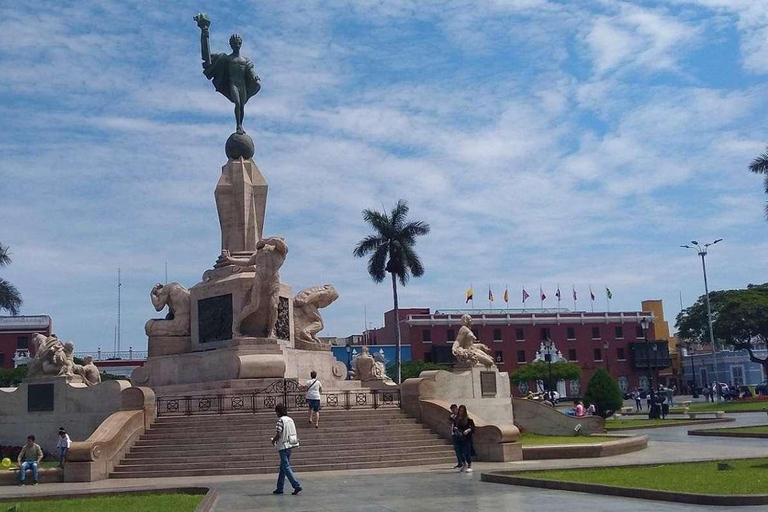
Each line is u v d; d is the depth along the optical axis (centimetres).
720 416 4728
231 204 3375
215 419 2452
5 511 1460
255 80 3572
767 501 1321
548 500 1450
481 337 9462
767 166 5581
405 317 9400
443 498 1522
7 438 2856
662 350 9925
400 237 6350
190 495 1705
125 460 2261
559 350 9644
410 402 2567
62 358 2919
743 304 8431
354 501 1517
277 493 1672
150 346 3216
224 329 3084
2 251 6462
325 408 2636
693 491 1417
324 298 3400
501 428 2250
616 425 4191
